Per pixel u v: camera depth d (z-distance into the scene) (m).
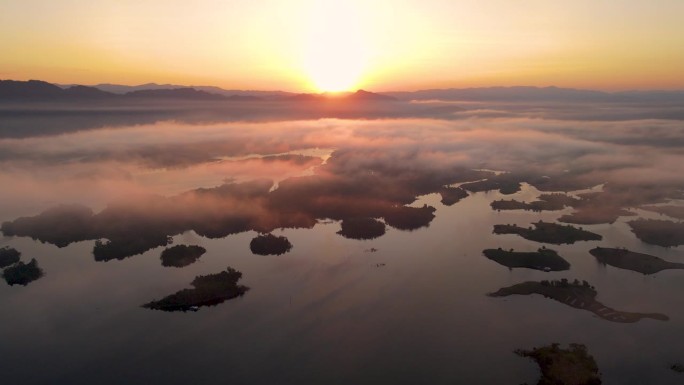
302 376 64.31
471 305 81.94
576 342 70.06
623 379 61.88
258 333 74.50
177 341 72.69
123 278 94.62
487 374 63.88
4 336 74.56
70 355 69.75
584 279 91.31
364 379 63.50
